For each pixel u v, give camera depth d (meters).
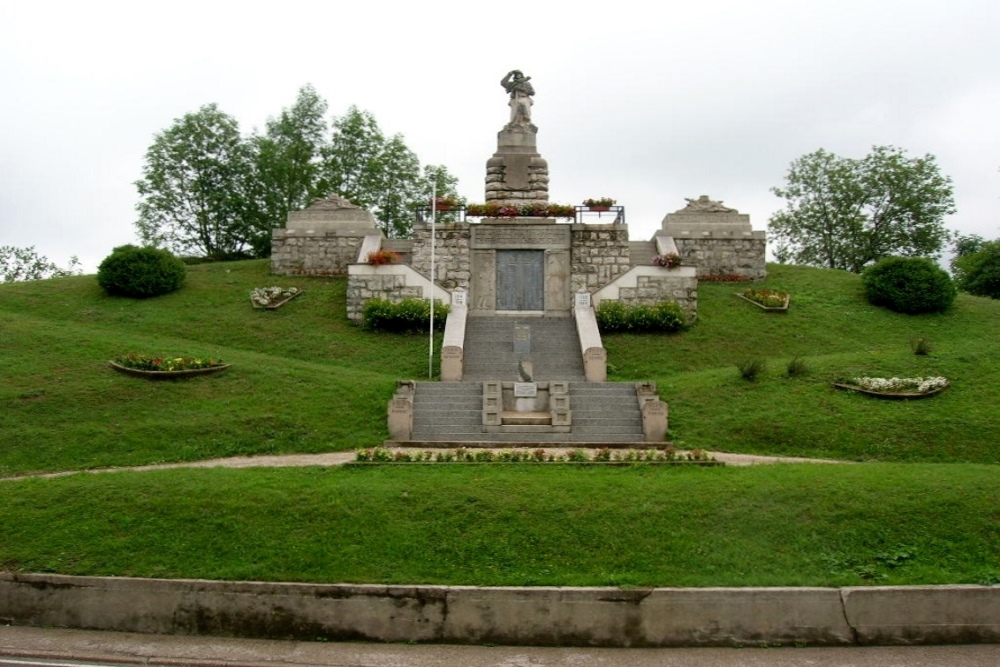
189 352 25.14
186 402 21.52
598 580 11.96
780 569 12.27
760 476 15.40
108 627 12.02
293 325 30.27
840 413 20.83
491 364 26.53
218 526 13.38
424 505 13.97
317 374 23.91
